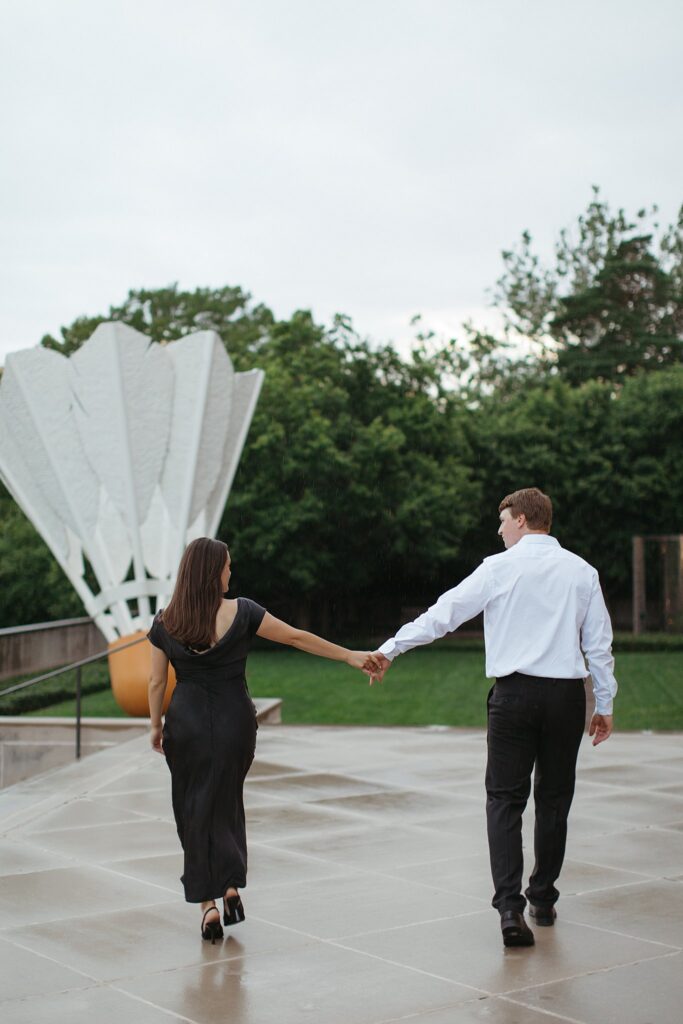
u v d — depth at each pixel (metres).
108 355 15.09
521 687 4.70
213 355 15.59
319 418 28.12
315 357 31.06
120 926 4.93
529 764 4.76
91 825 7.04
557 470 36.41
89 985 4.17
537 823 4.87
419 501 28.56
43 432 15.27
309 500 27.88
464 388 39.44
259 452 28.03
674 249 55.75
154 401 15.25
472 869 5.93
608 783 8.48
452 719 16.75
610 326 52.78
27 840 6.63
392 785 8.43
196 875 4.68
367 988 4.13
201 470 15.55
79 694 11.16
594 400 38.16
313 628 36.06
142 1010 3.91
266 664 26.20
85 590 15.09
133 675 14.01
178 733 4.74
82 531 15.03
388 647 4.90
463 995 4.05
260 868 5.96
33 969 4.35
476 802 7.78
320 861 6.12
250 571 29.05
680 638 28.39
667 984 4.16
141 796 8.00
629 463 37.88
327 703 18.70
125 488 14.98
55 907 5.23
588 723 11.87
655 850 6.37
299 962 4.43
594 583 4.81
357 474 28.34
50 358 15.45
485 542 36.66
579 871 5.89
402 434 28.98
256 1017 3.84
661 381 38.72
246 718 4.82
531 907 5.01
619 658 25.55
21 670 13.79
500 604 4.77
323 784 8.48
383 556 31.41
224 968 4.36
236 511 28.02
